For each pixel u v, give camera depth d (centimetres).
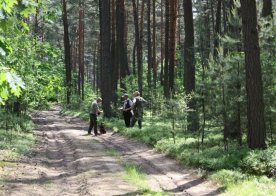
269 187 980
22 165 1245
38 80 2106
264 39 1486
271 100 1445
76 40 7531
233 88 1442
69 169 1268
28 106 2591
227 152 1312
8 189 912
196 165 1288
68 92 4909
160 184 1103
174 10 2698
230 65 1438
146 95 3831
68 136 2255
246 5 1285
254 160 1148
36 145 1791
